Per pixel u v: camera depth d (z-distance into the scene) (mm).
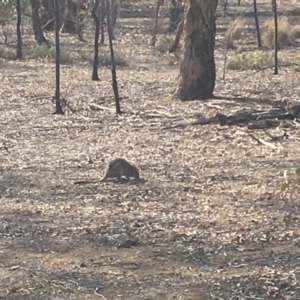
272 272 7234
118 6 51875
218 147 14031
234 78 25000
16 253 7969
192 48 20250
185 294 6660
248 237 8398
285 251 7914
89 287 6914
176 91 20562
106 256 7840
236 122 16203
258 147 13891
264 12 53844
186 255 7836
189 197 10289
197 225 8922
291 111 16391
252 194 10336
